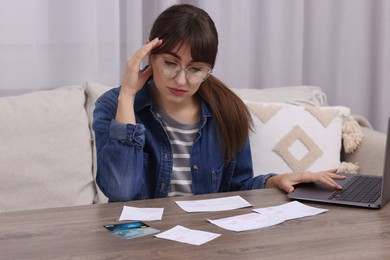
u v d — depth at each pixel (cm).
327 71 293
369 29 294
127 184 148
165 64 147
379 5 291
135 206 130
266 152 219
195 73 148
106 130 162
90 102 221
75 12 244
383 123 298
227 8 266
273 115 224
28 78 240
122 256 97
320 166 222
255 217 122
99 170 152
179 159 171
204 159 172
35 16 239
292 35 280
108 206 130
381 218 123
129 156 148
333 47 292
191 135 172
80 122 211
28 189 196
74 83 247
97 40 250
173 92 149
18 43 237
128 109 151
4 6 233
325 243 105
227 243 105
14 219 119
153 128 169
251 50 280
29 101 206
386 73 295
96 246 102
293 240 107
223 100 172
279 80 282
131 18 251
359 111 298
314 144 223
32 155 198
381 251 101
